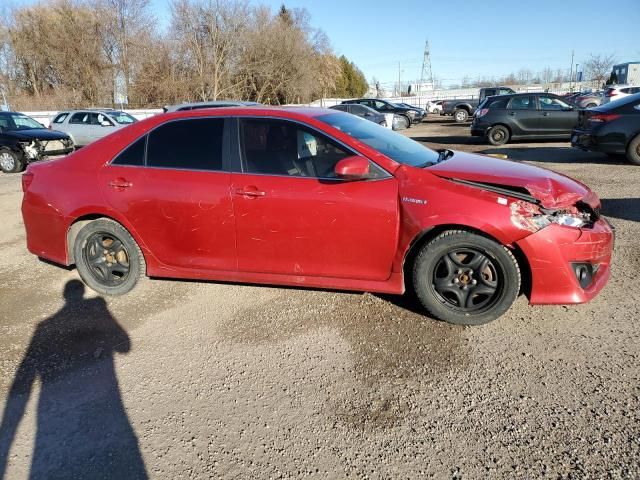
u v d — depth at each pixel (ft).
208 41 133.18
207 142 12.17
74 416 8.75
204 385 9.46
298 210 11.21
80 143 54.90
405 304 12.16
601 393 8.49
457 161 12.21
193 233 12.18
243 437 8.02
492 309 10.67
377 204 10.76
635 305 11.48
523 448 7.40
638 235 16.30
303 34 146.30
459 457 7.32
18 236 20.13
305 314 12.00
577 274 10.44
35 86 131.44
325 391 9.07
